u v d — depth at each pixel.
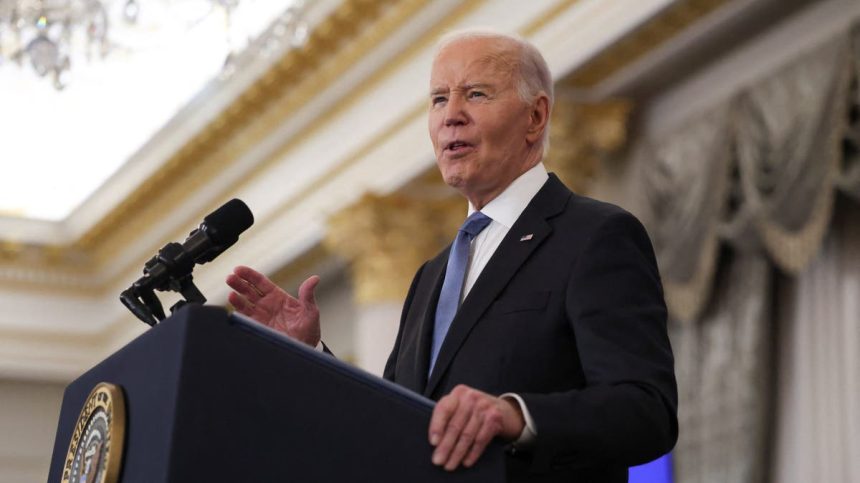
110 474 2.95
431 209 17.41
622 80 14.00
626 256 3.62
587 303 3.52
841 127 11.61
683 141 13.45
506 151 4.09
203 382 2.79
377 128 17.36
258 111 19.56
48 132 24.08
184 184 22.23
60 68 14.02
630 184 14.37
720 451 12.66
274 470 2.82
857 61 11.57
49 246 25.47
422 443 3.00
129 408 3.03
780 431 12.40
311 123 18.91
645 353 3.43
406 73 16.80
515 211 4.04
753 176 12.45
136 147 23.02
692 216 13.12
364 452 2.93
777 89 12.37
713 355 12.93
